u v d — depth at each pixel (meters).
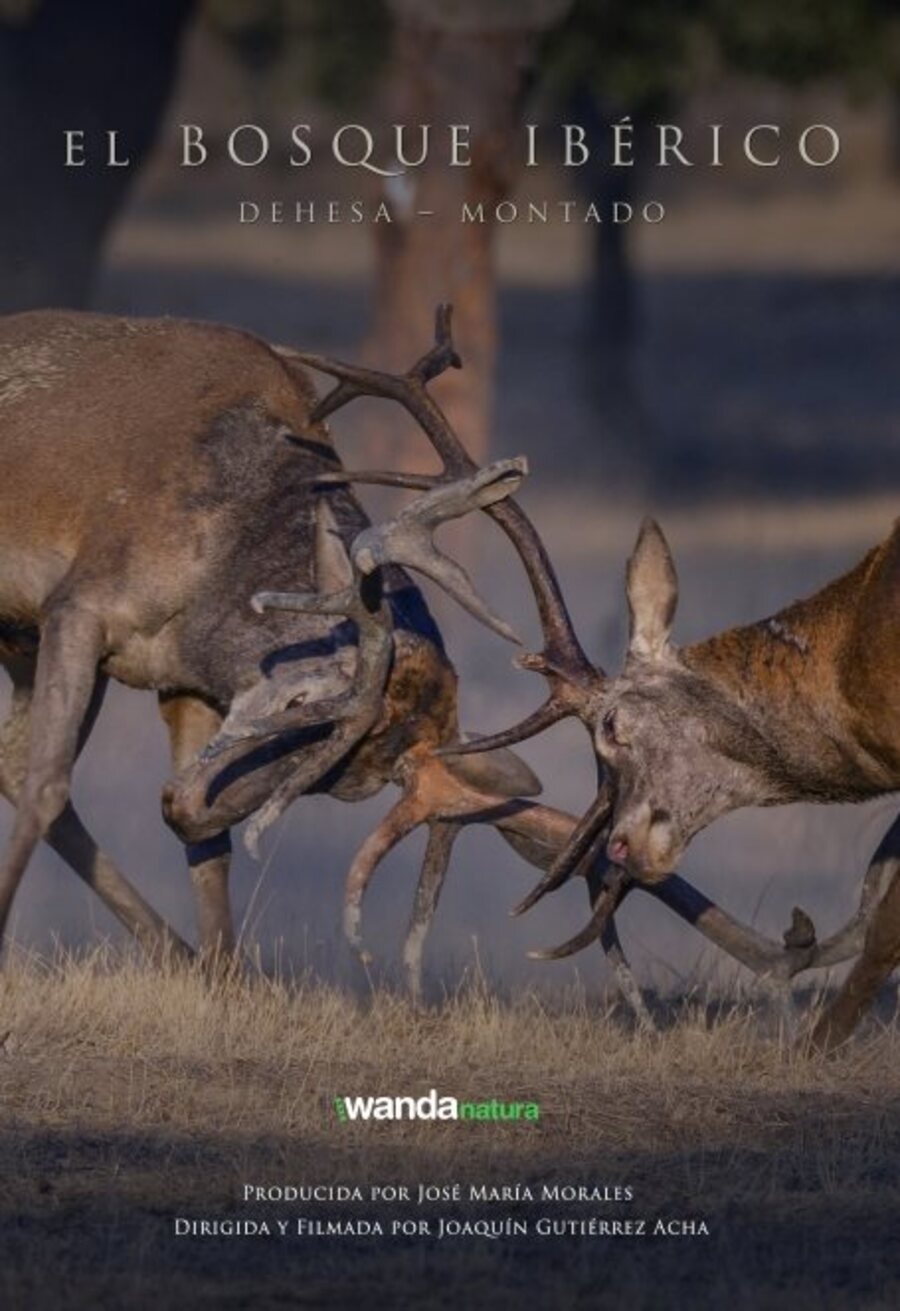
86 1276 20.86
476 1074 26.92
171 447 29.28
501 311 151.62
